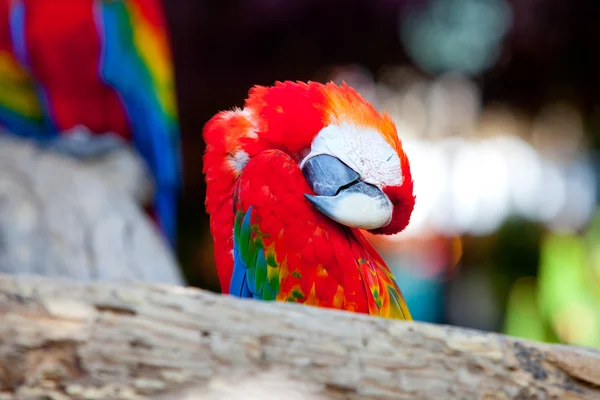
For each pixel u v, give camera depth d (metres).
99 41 7.37
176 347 2.09
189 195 10.88
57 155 6.93
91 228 5.68
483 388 2.23
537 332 9.85
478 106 13.26
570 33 11.99
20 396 2.00
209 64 10.99
